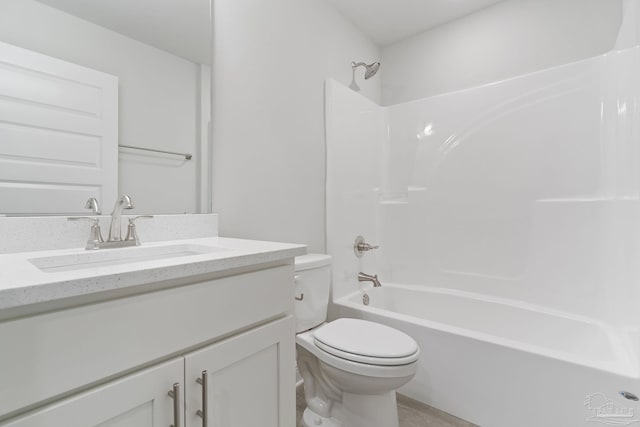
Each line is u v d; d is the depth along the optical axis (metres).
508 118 1.96
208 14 1.36
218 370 0.71
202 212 1.32
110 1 1.08
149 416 0.60
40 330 0.47
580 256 1.71
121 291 0.57
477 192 2.06
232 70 1.43
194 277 0.69
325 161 1.94
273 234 1.60
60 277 0.51
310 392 1.46
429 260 2.25
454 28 2.31
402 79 2.55
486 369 1.33
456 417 1.41
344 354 1.15
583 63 1.73
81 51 1.01
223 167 1.39
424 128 2.30
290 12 1.74
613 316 1.56
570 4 1.90
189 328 0.66
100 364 0.53
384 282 2.43
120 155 1.10
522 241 1.90
